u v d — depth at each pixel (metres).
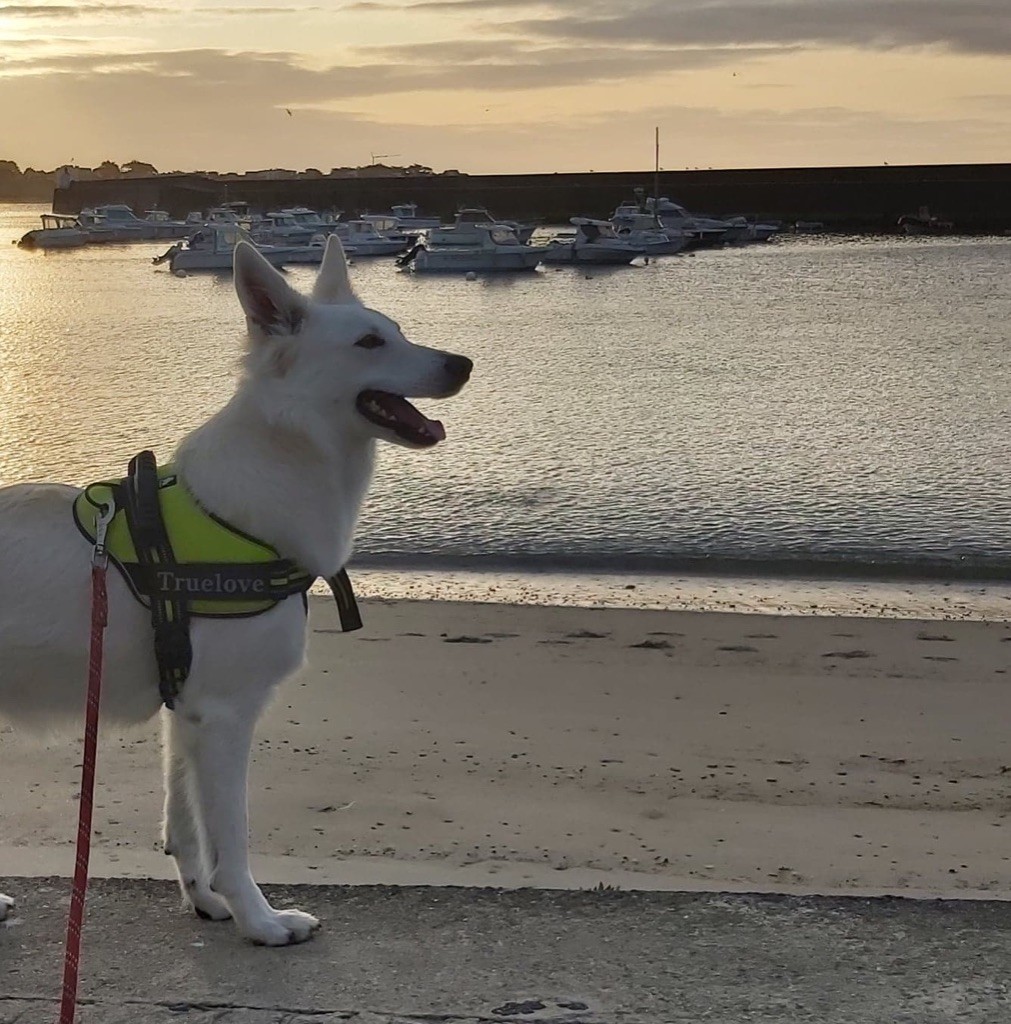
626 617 6.10
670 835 3.72
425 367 3.02
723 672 5.23
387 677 5.05
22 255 63.12
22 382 16.52
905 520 8.41
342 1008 2.62
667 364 18.56
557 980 2.69
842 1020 2.59
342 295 3.21
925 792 4.05
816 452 10.91
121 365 18.75
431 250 43.78
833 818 3.86
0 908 2.89
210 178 93.38
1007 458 10.45
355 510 3.04
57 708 2.89
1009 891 3.41
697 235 57.69
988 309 27.02
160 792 3.85
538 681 5.05
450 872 3.41
